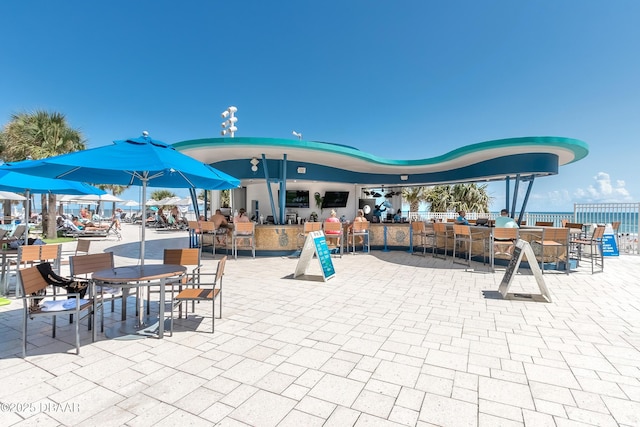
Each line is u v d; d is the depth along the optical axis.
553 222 12.42
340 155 9.73
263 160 9.85
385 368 2.89
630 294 5.65
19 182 5.45
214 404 2.30
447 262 9.23
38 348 3.27
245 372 2.79
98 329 3.85
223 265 4.11
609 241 10.69
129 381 2.62
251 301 5.14
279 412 2.20
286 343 3.46
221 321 4.17
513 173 9.58
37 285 3.25
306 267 7.27
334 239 10.87
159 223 26.77
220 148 8.79
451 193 27.14
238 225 9.47
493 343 3.48
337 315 4.44
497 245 8.68
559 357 3.14
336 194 13.41
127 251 11.38
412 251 11.50
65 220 17.03
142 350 3.24
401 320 4.24
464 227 8.62
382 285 6.31
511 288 6.09
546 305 4.96
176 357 3.09
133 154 3.35
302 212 12.85
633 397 2.43
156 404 2.29
